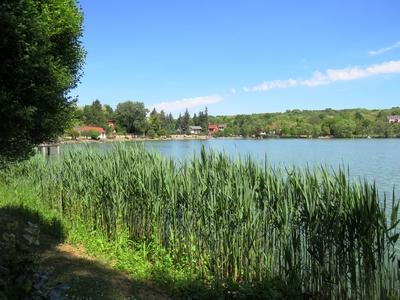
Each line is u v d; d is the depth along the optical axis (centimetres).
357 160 3309
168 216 962
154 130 8794
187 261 870
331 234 704
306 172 741
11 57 656
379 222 659
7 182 1833
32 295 385
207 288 754
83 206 1234
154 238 940
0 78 666
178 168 959
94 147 1309
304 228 739
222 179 837
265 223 781
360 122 8981
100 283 757
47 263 853
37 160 1669
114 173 1096
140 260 898
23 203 1416
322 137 9062
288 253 740
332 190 714
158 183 984
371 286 663
